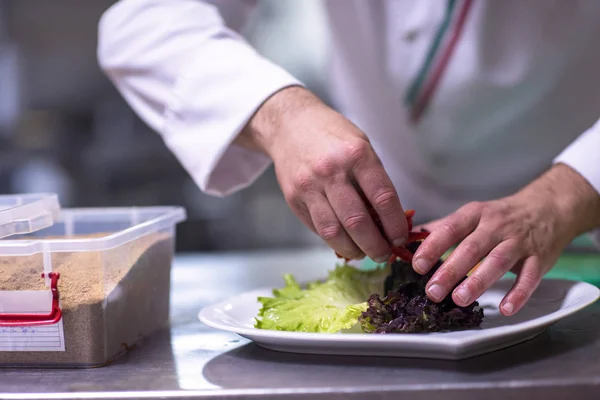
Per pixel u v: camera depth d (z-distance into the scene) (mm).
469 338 720
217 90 1117
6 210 825
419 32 1540
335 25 1644
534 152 1687
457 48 1529
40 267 820
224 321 882
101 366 836
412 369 744
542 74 1543
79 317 824
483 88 1556
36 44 3520
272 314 879
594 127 1089
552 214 941
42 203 903
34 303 824
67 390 732
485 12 1485
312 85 3430
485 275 818
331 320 834
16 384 770
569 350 792
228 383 728
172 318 1113
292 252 2025
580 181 1006
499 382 678
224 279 1523
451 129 1645
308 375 742
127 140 3354
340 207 853
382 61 1610
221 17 1422
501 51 1521
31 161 3244
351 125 898
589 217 1009
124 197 3154
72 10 3498
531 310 928
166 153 3180
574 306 828
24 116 3486
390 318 812
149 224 961
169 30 1241
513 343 815
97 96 3582
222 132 1090
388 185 846
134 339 932
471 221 880
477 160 1722
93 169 3180
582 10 1479
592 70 1554
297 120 948
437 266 883
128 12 1301
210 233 3082
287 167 923
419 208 1870
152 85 1247
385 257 891
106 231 1131
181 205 3102
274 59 3439
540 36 1500
